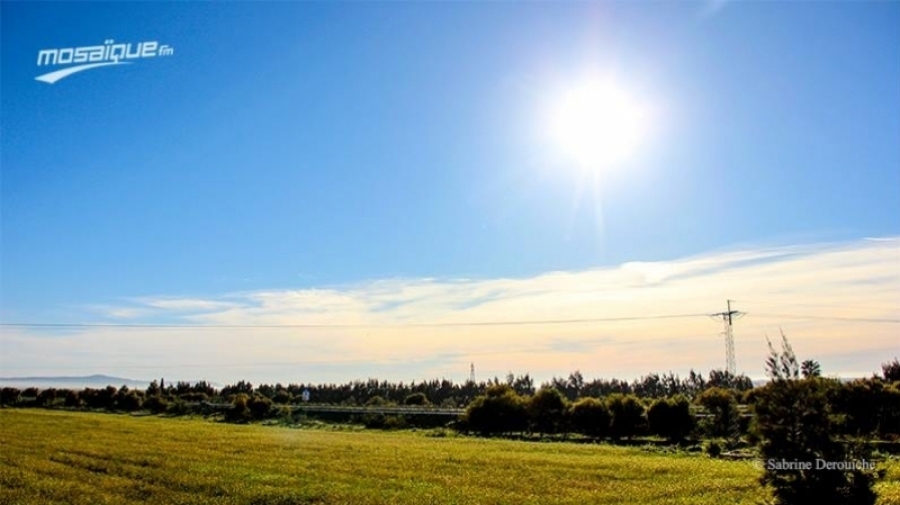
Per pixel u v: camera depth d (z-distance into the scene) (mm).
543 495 32625
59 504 30750
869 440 19312
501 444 64250
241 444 59250
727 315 93000
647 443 67938
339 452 53406
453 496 32125
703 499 30922
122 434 68438
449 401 153375
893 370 69125
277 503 30859
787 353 19250
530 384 183625
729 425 66438
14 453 49750
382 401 143875
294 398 157250
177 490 34188
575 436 78625
